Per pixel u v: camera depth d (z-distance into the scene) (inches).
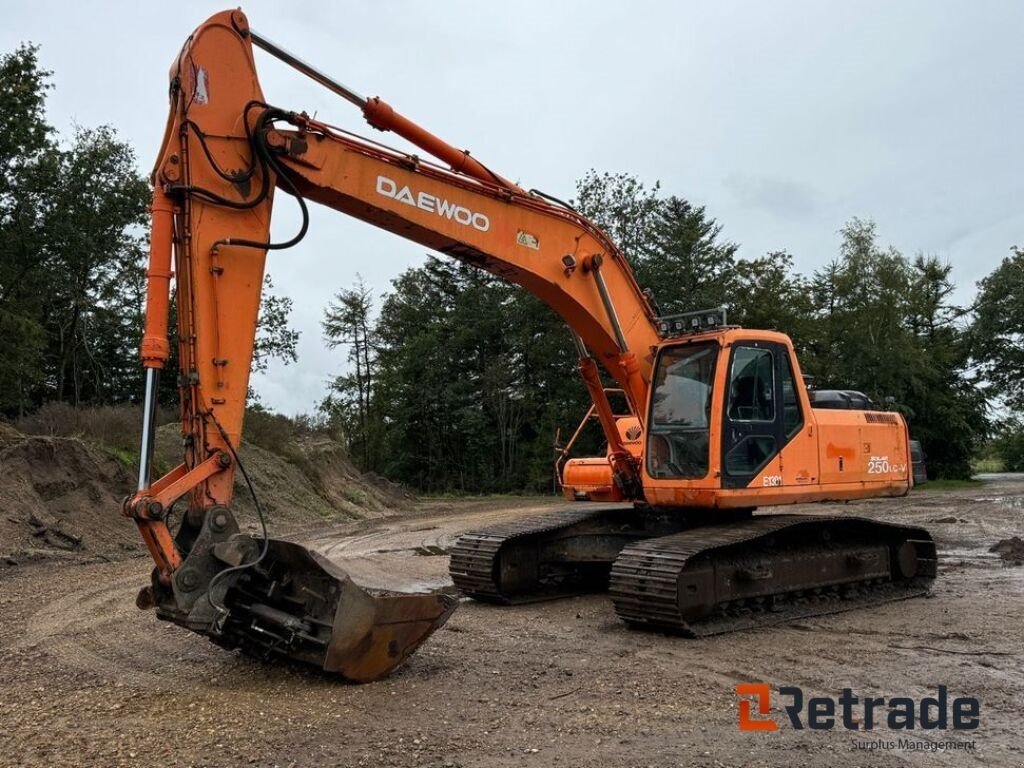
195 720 200.4
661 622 298.4
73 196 1088.2
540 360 1670.8
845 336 1525.6
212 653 269.7
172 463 741.3
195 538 232.4
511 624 327.0
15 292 1041.5
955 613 344.8
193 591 217.6
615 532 391.2
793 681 240.8
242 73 252.7
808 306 1588.3
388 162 284.2
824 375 1521.9
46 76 951.6
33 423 708.0
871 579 378.6
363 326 1946.4
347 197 274.4
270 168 251.6
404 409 1758.1
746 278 1578.5
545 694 225.0
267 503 813.2
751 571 322.7
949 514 794.8
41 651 276.5
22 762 173.8
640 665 258.2
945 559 510.0
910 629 313.6
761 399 341.1
